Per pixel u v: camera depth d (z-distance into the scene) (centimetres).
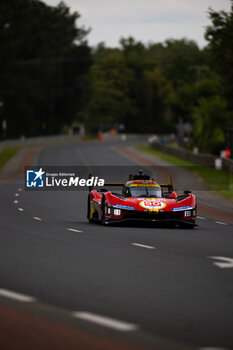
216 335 2538
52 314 2808
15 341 2392
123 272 3925
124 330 2569
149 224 7262
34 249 4938
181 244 5494
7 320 2688
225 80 18700
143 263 4316
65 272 3881
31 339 2420
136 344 2380
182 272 3962
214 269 4103
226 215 8962
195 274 3897
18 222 7262
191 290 3391
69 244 5300
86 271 3931
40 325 2622
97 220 7506
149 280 3666
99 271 3941
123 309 2933
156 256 4675
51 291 3303
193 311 2917
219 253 4928
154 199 7094
